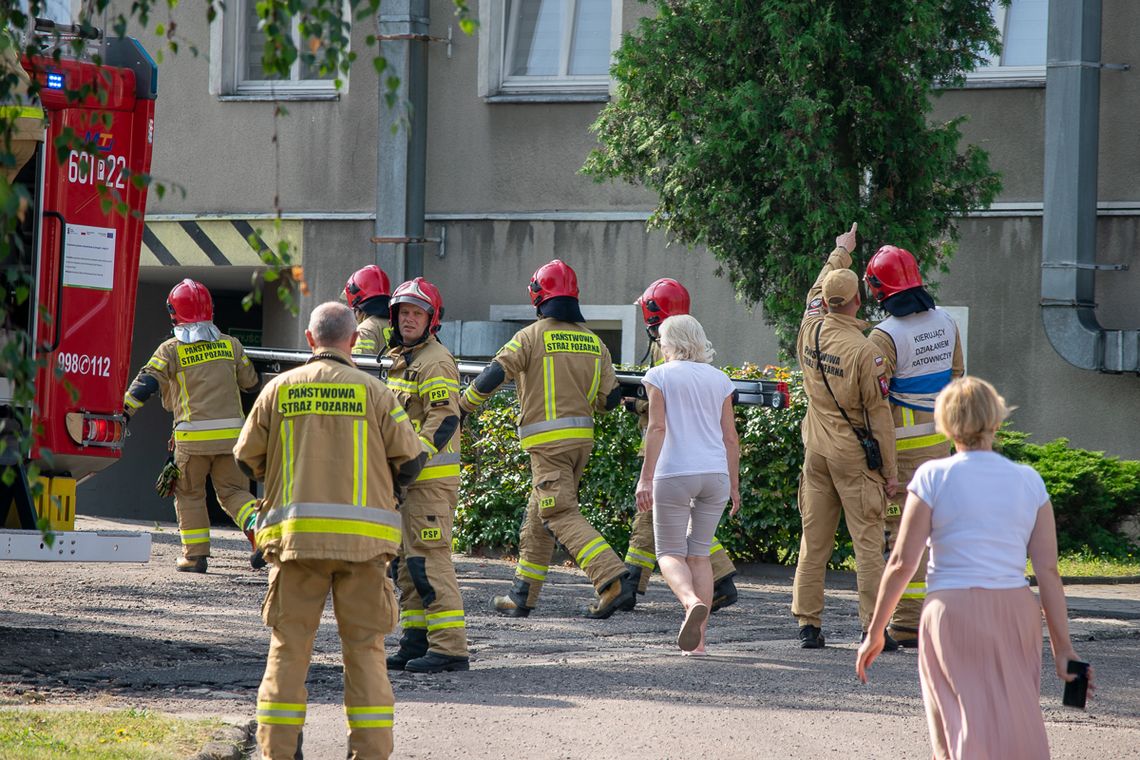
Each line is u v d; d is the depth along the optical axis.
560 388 20.80
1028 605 9.94
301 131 38.41
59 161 10.06
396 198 36.91
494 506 29.41
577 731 13.35
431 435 16.23
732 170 27.86
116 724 12.77
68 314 17.89
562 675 16.33
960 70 29.36
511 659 17.55
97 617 19.67
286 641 11.48
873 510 18.44
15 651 16.58
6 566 25.45
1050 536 10.05
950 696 9.90
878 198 28.16
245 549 29.95
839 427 18.45
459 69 37.44
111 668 16.06
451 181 37.56
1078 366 32.59
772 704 14.78
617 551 27.94
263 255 9.23
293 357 26.38
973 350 34.09
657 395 17.44
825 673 16.77
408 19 36.72
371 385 11.71
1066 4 32.38
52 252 17.50
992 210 33.88
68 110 16.95
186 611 20.67
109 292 18.17
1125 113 33.28
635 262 36.06
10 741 11.84
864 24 27.62
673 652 18.30
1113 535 31.78
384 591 11.60
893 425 18.41
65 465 17.91
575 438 20.84
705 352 17.81
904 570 10.18
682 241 30.31
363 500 11.45
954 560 9.98
